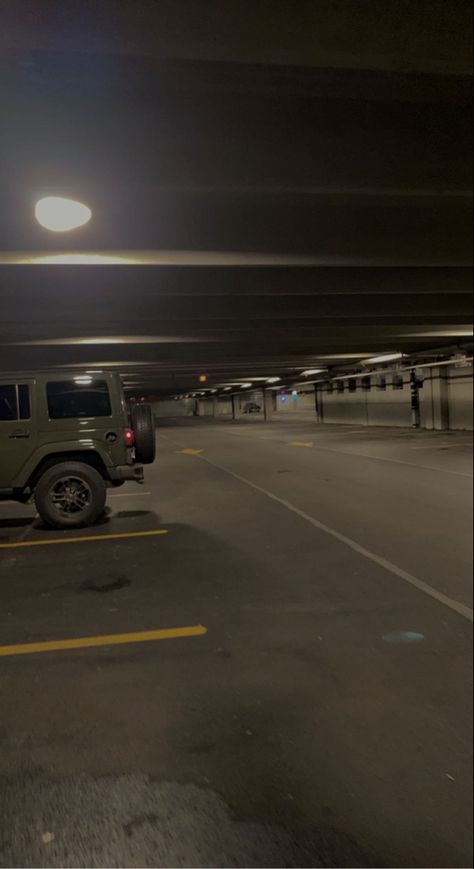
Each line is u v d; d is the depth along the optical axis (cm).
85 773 262
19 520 816
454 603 518
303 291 782
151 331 1022
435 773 288
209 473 1414
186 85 349
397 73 348
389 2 271
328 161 409
